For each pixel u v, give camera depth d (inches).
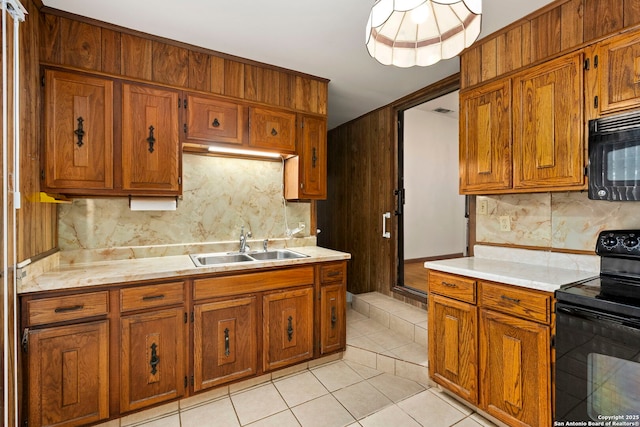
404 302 129.7
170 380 74.7
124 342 69.6
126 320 69.8
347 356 103.0
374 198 148.4
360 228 158.2
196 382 77.8
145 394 71.9
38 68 70.5
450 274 77.4
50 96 72.4
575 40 66.5
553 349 57.5
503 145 78.6
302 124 107.9
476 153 85.3
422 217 206.5
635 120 55.3
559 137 68.0
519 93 75.5
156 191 84.5
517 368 62.7
